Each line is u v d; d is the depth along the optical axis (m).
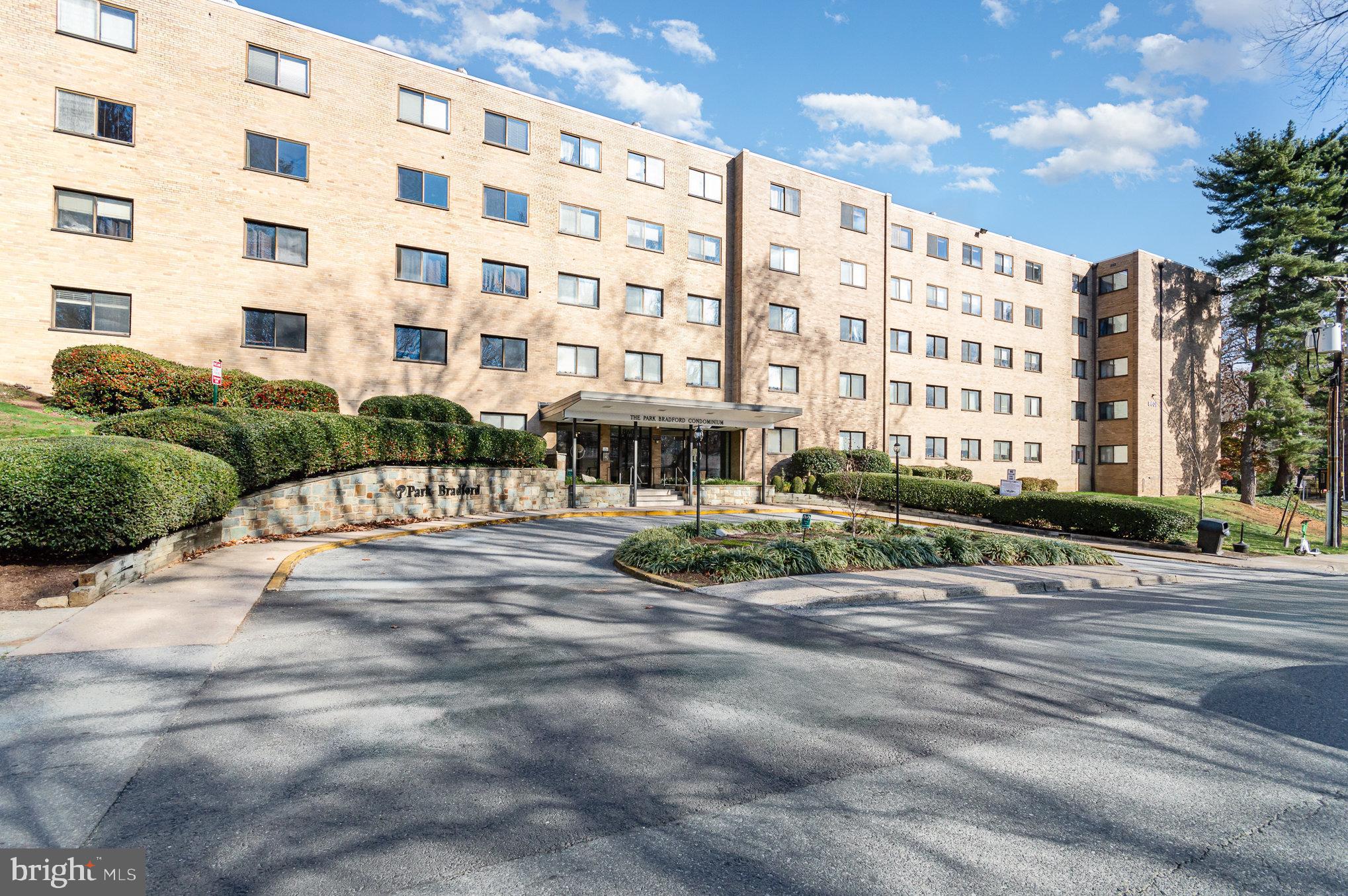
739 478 27.02
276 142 19.00
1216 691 5.40
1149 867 2.84
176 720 4.12
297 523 12.78
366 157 20.36
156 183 17.30
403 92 21.14
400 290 20.78
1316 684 5.66
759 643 6.40
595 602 7.93
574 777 3.55
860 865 2.80
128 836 2.88
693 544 11.52
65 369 14.76
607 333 24.69
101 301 16.66
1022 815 3.27
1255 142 31.36
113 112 16.91
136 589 7.37
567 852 2.85
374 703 4.55
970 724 4.50
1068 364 37.94
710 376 27.12
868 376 30.66
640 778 3.56
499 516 17.12
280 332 18.94
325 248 19.58
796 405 28.59
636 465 23.06
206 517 9.80
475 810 3.18
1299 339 31.66
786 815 3.21
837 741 4.13
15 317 15.59
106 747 3.71
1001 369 35.34
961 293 34.12
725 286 27.56
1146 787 3.63
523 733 4.11
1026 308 36.50
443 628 6.59
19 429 11.55
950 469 30.05
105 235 16.70
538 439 20.62
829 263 29.81
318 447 13.21
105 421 10.57
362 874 2.65
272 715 4.28
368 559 10.48
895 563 11.15
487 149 22.53
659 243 26.06
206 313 17.81
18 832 2.89
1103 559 13.77
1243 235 32.62
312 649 5.71
